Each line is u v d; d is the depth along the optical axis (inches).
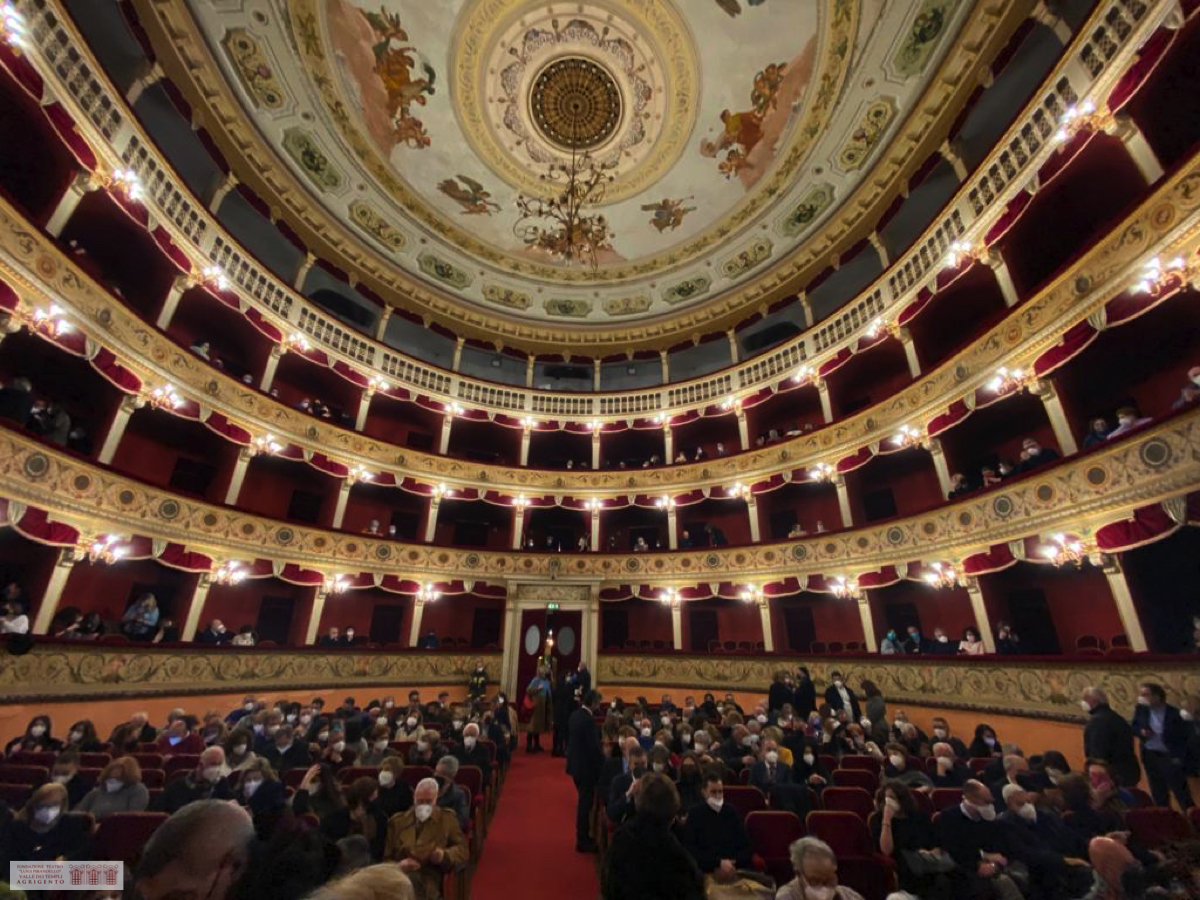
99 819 193.8
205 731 324.2
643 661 719.7
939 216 555.2
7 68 357.1
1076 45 405.1
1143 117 393.4
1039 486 426.0
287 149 687.7
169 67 554.3
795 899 134.7
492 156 798.5
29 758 278.1
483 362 1040.2
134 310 478.3
